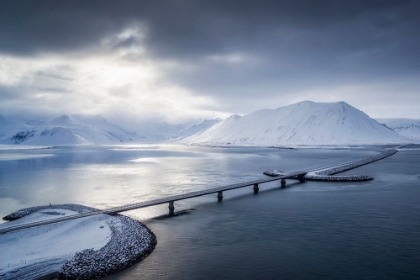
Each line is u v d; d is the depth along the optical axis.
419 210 52.25
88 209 53.66
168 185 81.00
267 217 50.50
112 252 34.66
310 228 44.34
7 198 67.31
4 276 30.25
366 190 70.88
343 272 31.36
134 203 55.72
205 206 58.88
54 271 31.22
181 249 37.25
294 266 32.72
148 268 32.38
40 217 50.09
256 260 34.19
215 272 31.59
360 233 41.81
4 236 40.44
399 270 31.56
